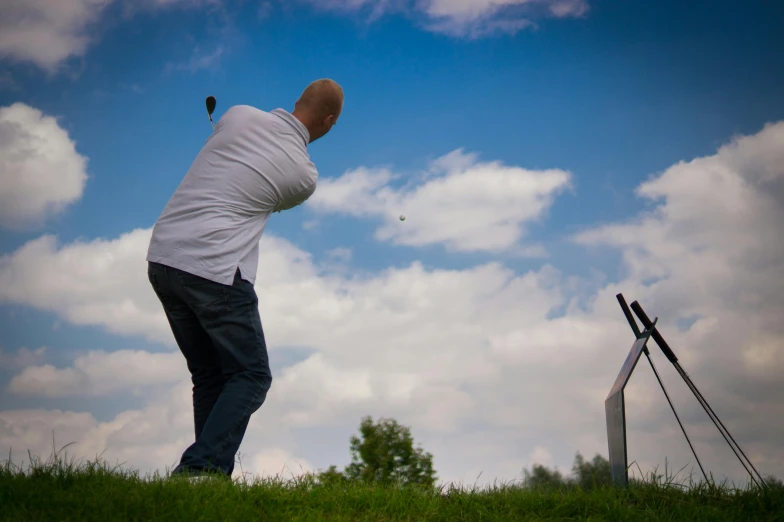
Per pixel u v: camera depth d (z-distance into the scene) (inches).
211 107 150.8
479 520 123.3
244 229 137.9
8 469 121.0
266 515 114.5
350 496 128.3
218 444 129.8
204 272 131.6
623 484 143.3
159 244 134.6
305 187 146.8
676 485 142.8
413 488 137.0
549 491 142.5
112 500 108.7
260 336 137.3
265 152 140.3
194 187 137.4
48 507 105.4
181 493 113.7
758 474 143.8
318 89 148.9
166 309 139.8
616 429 151.9
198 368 145.0
